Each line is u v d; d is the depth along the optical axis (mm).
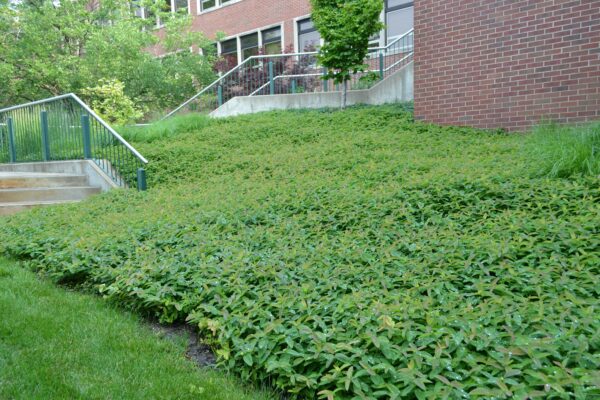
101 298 4062
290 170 7570
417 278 3480
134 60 17859
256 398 2551
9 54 17312
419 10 9875
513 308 2748
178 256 4273
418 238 4258
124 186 8641
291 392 2535
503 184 5207
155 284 3703
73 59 17391
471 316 2670
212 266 3828
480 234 4180
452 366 2295
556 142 5840
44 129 9758
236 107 14305
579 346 2285
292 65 15156
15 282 4348
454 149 7539
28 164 10047
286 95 13750
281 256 4043
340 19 11656
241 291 3375
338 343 2576
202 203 6211
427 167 6477
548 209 4613
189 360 3043
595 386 2016
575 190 4832
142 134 11906
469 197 5047
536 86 8445
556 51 8156
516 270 3445
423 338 2504
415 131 9422
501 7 8703
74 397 2531
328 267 3762
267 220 5246
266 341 2695
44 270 4703
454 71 9484
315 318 2836
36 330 3316
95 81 16984
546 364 2236
